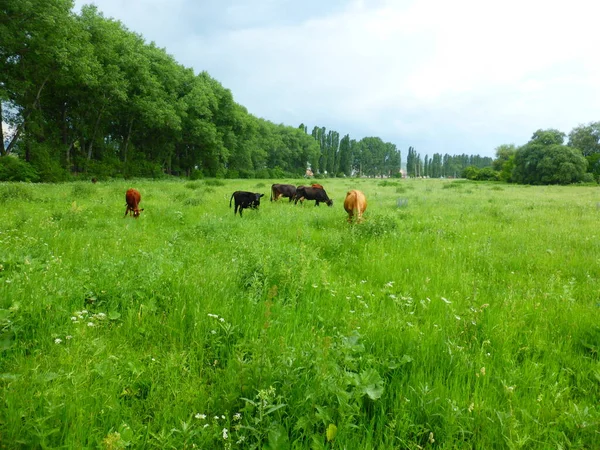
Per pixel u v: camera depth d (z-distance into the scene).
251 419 2.11
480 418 2.22
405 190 29.39
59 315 3.24
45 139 31.64
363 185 40.59
